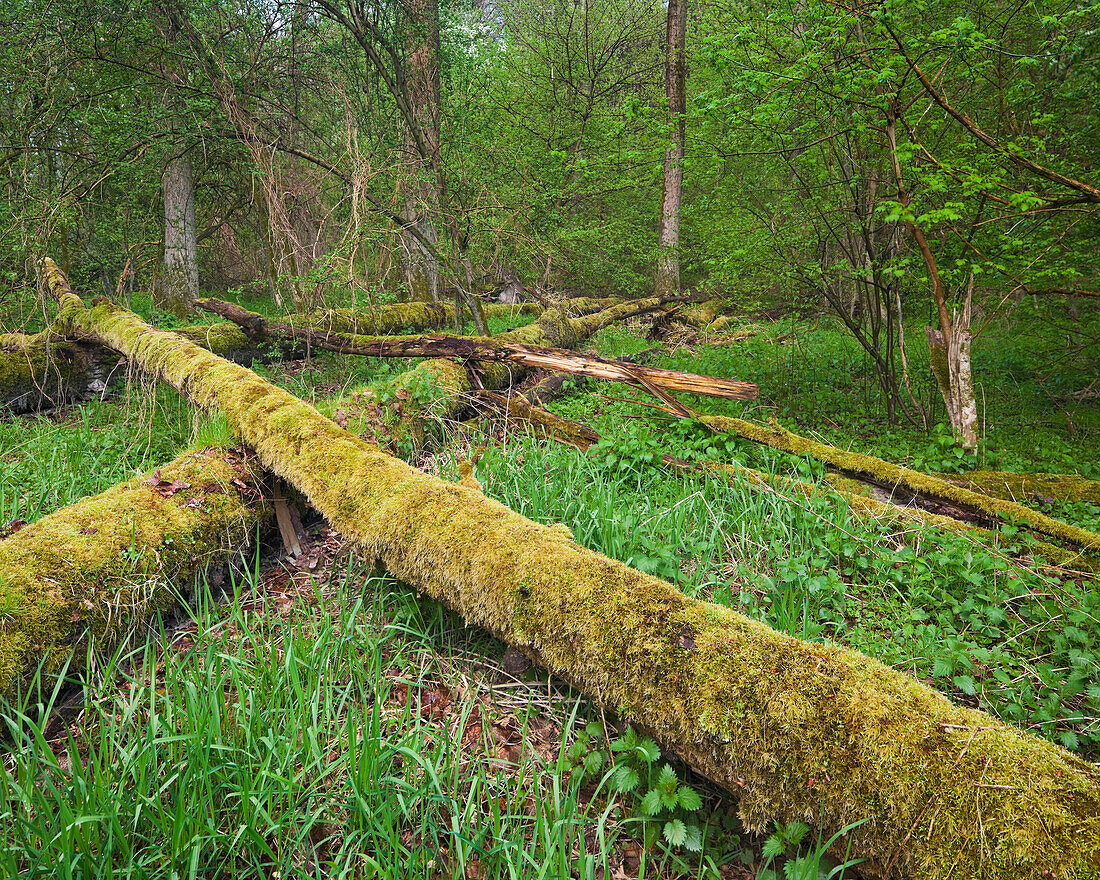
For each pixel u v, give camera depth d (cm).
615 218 1520
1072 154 484
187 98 708
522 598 222
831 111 473
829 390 672
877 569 308
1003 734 155
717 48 471
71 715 232
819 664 177
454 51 775
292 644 240
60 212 690
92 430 496
